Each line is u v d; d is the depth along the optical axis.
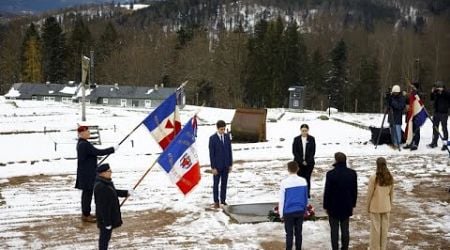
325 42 88.00
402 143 18.81
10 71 86.56
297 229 8.72
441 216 11.16
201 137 21.14
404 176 14.44
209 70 73.50
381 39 80.88
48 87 74.31
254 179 14.10
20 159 16.59
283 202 8.60
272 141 20.11
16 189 12.92
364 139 20.30
